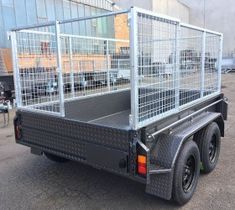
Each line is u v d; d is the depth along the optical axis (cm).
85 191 329
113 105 473
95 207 293
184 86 340
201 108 383
